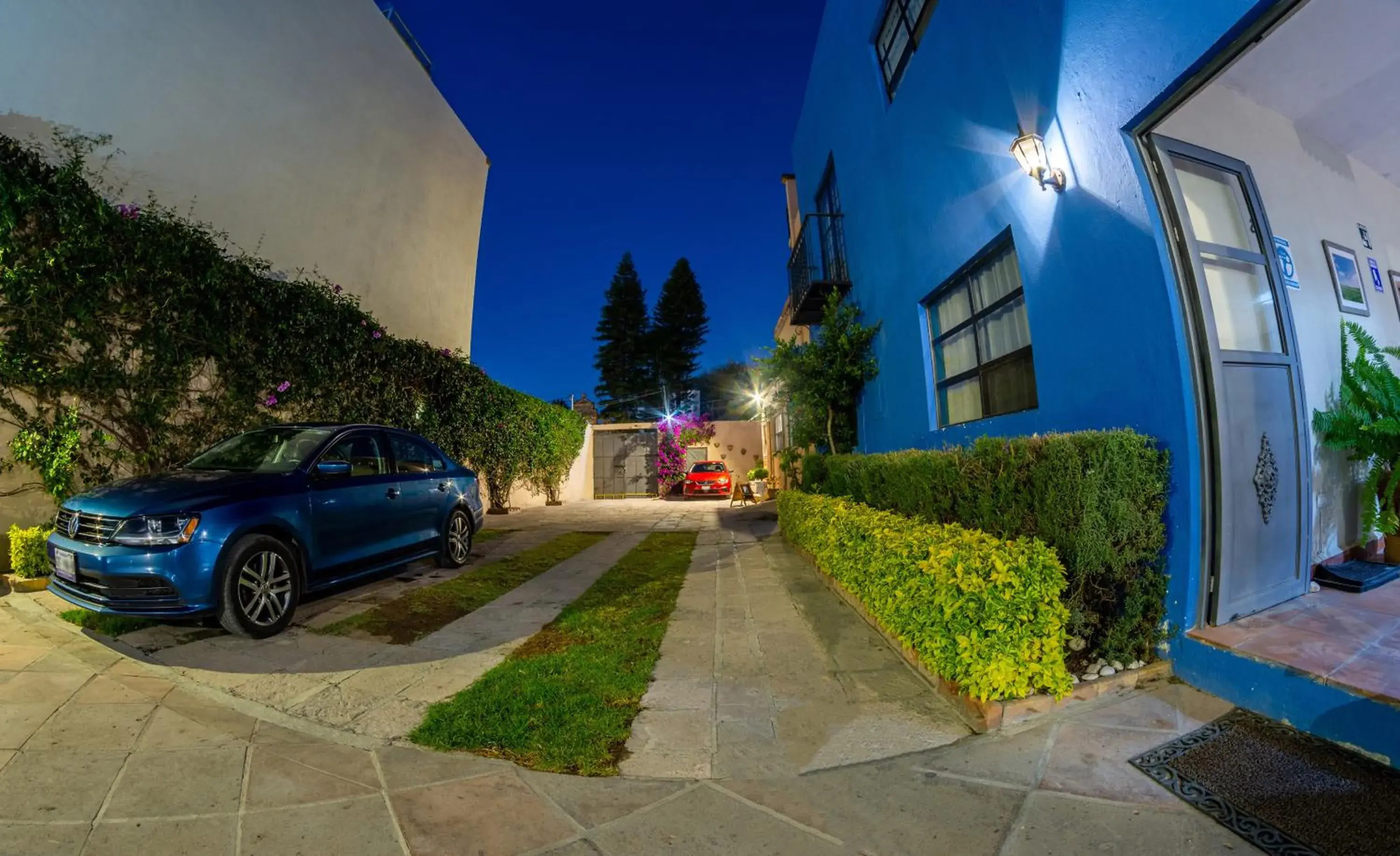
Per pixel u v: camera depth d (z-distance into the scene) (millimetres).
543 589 6344
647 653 4328
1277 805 2311
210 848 2188
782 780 2707
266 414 7281
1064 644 3457
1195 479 3418
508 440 14414
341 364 8477
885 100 7980
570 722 3213
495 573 6988
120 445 5844
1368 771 2488
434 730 3090
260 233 8344
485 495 13836
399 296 11586
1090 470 3412
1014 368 5344
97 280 5512
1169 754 2715
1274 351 3992
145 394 5906
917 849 2199
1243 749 2713
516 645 4512
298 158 9125
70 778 2572
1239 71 4090
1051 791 2510
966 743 2973
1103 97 3816
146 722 3078
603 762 2865
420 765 2805
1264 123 4477
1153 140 3662
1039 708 3178
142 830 2273
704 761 2879
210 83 7703
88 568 3877
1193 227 3744
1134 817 2305
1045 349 4598
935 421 6895
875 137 8227
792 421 12289
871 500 6422
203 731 3031
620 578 6938
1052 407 4547
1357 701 2623
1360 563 4496
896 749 2953
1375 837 2090
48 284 5215
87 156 6211
